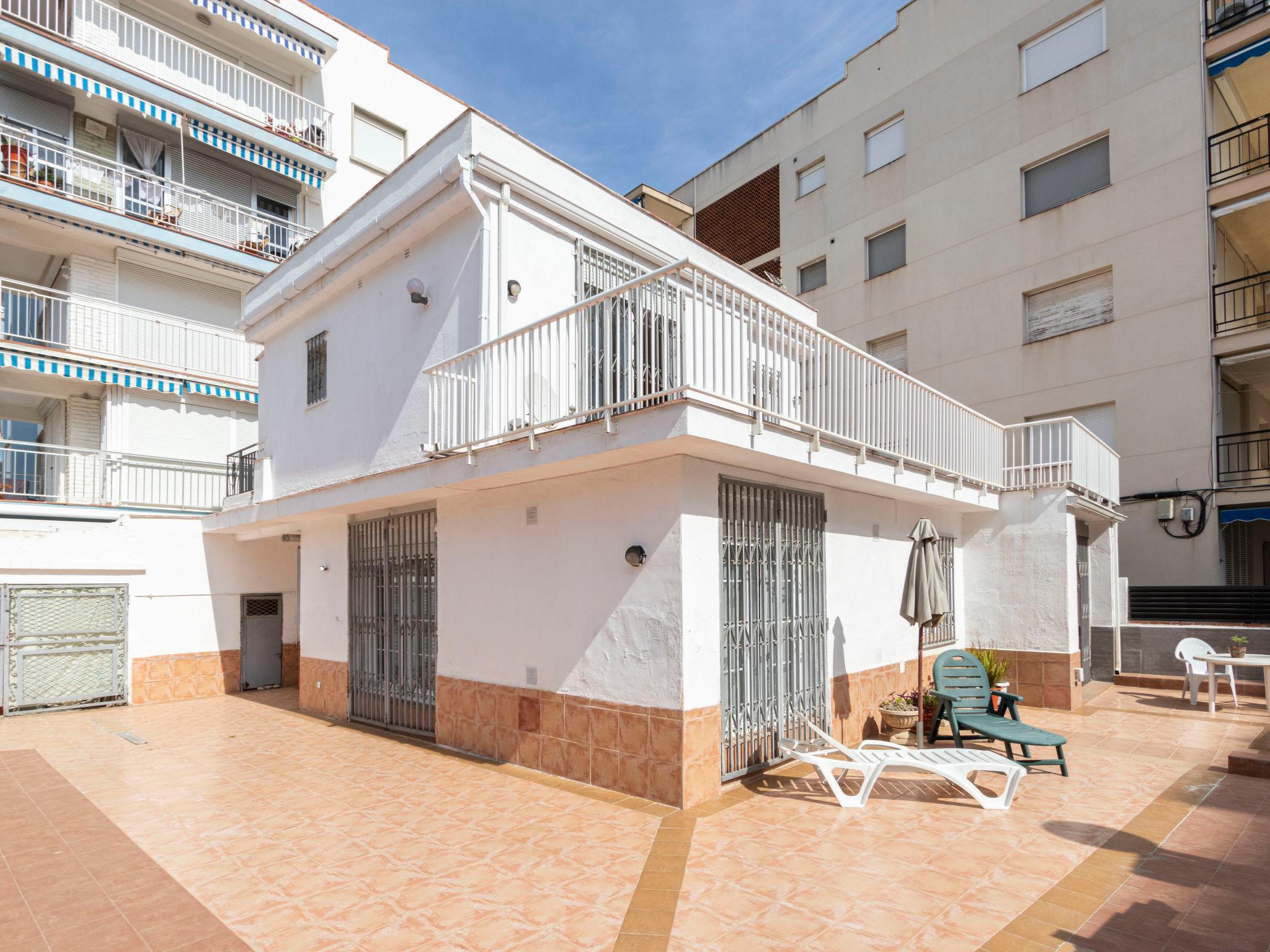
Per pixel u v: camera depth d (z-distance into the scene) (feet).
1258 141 53.42
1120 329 49.78
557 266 27.84
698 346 25.95
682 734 20.27
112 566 40.29
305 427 36.27
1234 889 14.80
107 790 23.34
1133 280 49.34
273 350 40.11
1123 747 27.17
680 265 18.24
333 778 24.36
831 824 18.90
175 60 56.18
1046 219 54.29
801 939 12.97
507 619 25.99
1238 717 32.30
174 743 30.30
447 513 28.89
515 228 26.40
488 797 21.71
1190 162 47.21
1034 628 35.50
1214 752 26.20
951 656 26.50
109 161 50.34
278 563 46.96
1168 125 48.32
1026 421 54.44
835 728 27.27
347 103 66.03
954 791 21.79
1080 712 33.76
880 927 13.38
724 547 22.36
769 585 24.30
